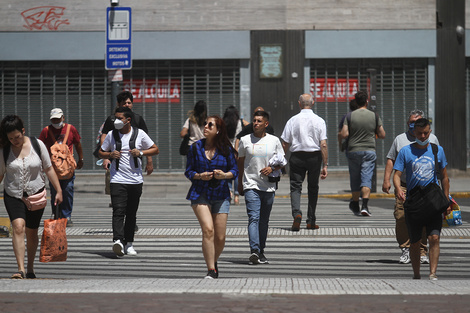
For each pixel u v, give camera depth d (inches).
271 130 995.3
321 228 1016.9
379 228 1014.4
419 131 663.1
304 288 559.5
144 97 2027.6
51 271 723.4
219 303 504.7
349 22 2021.4
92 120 2037.4
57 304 502.3
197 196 650.8
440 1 2041.1
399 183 670.5
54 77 2033.7
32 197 665.6
